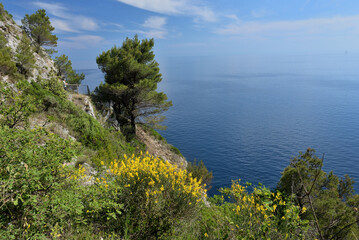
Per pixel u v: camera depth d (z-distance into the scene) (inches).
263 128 5265.8
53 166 127.8
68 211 122.5
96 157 372.2
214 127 5137.8
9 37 673.6
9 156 108.7
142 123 1021.2
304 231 123.1
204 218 192.7
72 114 477.7
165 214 169.3
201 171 930.7
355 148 3949.3
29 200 104.9
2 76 432.8
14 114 174.4
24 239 104.5
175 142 3796.8
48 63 927.7
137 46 1016.9
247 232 129.2
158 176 179.5
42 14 1021.8
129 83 962.1
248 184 172.2
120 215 170.4
